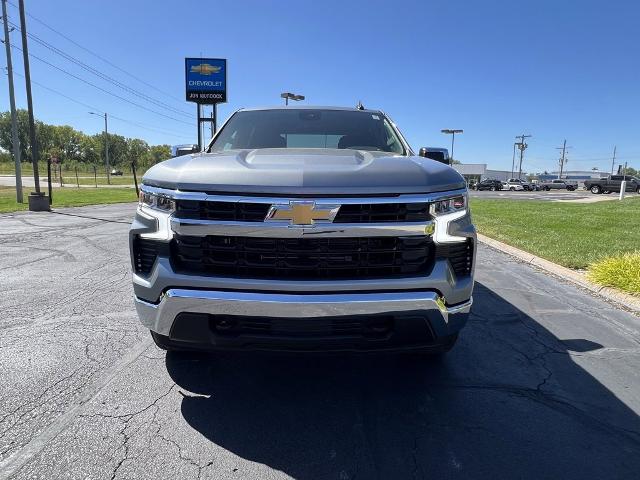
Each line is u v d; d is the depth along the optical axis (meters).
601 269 5.85
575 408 2.88
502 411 2.83
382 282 2.43
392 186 2.42
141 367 3.34
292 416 2.74
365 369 3.38
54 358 3.47
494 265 7.23
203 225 2.44
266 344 2.52
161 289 2.53
